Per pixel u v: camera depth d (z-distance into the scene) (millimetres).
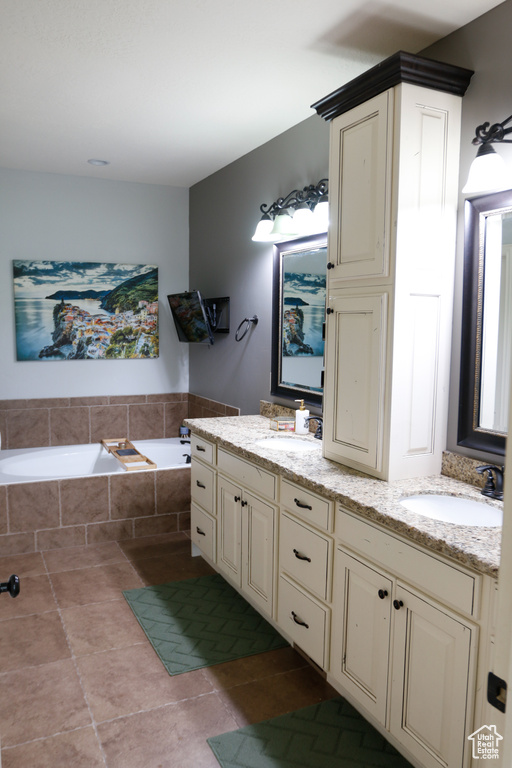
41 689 2137
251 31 2174
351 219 2182
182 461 4629
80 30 2170
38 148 3717
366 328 2123
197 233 4695
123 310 4691
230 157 3873
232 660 2342
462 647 1450
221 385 4285
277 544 2367
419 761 1628
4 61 2434
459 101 2068
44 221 4379
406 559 1644
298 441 2871
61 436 4570
